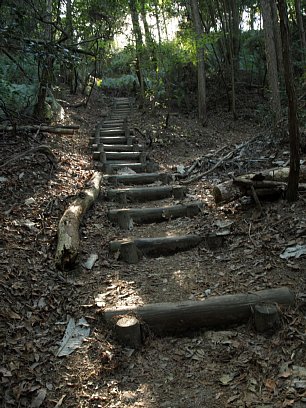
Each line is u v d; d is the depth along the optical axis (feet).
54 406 7.13
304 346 7.93
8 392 7.20
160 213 15.39
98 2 33.83
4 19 17.75
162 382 7.71
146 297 10.21
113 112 41.39
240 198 15.19
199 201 16.39
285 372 7.39
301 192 13.87
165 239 12.89
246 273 10.69
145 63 37.42
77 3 32.55
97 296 10.27
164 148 28.37
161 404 7.18
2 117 22.43
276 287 9.73
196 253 12.57
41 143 21.81
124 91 58.70
